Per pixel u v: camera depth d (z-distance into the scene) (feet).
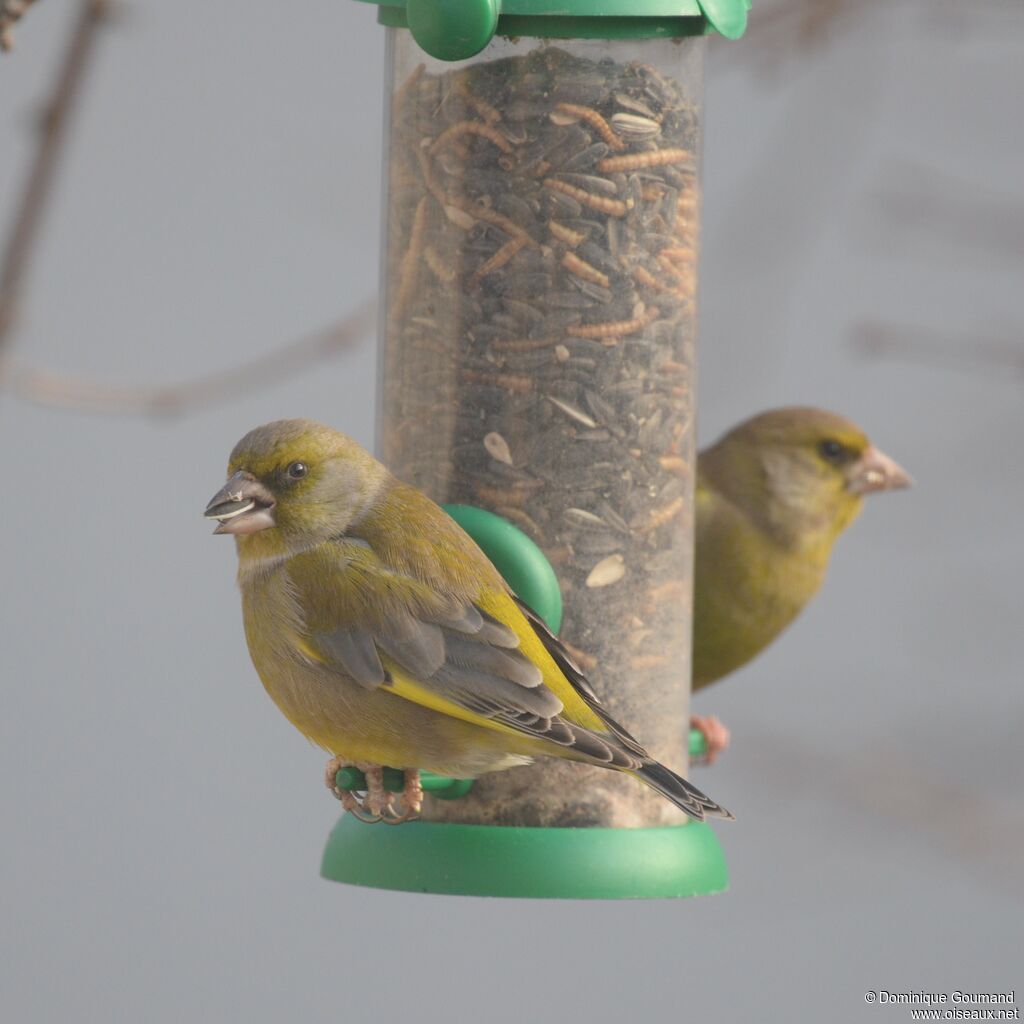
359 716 36.55
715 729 45.24
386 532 37.11
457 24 36.76
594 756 34.55
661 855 38.17
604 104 39.88
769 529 48.83
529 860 37.55
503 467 39.93
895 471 49.55
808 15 47.14
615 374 40.19
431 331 40.34
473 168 39.91
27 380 40.65
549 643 36.99
